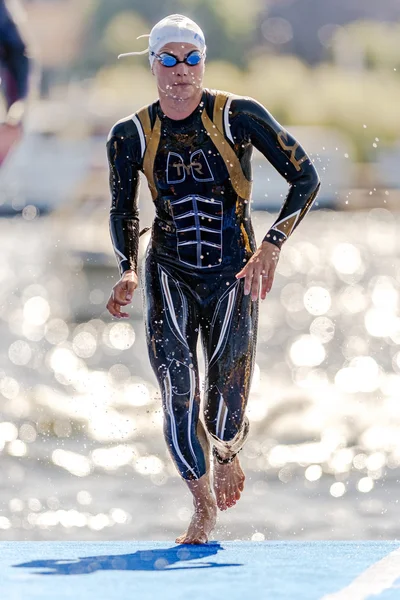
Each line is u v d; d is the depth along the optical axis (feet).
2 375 119.14
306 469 77.00
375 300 212.84
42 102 380.17
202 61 39.73
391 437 86.48
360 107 482.28
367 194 456.86
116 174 41.39
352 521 63.31
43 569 36.70
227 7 626.23
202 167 40.40
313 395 106.93
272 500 68.49
